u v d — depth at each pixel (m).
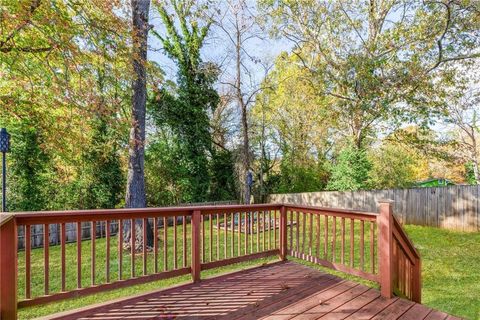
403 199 10.31
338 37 11.62
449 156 12.82
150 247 6.59
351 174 11.98
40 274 5.06
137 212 2.96
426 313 2.71
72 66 5.57
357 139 12.43
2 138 5.90
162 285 4.52
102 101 6.16
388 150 15.42
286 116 15.73
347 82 10.70
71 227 8.37
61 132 6.53
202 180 13.23
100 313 2.65
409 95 10.31
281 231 4.41
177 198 12.56
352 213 3.54
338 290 3.26
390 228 3.08
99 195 10.05
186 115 12.91
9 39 5.22
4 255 2.19
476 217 8.73
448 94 11.12
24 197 8.71
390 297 3.04
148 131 12.45
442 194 9.41
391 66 10.08
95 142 9.61
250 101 13.41
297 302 2.93
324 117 13.21
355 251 6.63
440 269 5.50
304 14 11.59
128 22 6.15
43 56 5.77
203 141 13.46
